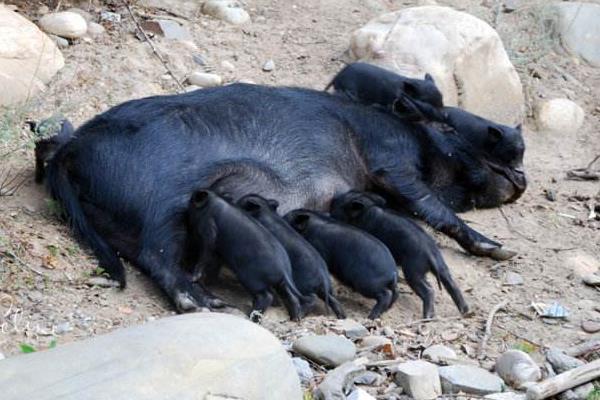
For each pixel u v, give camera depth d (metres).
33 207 14.73
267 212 14.06
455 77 19.34
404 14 19.97
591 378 12.03
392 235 14.39
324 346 12.27
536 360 13.14
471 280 15.22
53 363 9.40
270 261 13.33
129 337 9.72
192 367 9.43
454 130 16.86
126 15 20.02
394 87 17.02
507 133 17.05
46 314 12.77
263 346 9.86
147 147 14.32
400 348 12.94
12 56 17.16
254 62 19.78
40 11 19.47
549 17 22.41
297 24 21.16
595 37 22.39
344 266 14.03
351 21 21.50
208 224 13.60
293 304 13.38
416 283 14.23
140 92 17.94
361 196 14.88
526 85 20.77
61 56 17.92
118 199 14.20
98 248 13.96
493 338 13.61
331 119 15.72
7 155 15.14
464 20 19.70
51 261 13.66
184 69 18.97
